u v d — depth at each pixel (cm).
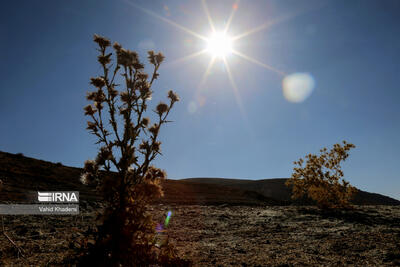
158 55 394
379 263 482
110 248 310
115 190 332
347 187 1650
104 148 346
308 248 616
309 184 1764
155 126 381
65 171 2686
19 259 479
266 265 482
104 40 372
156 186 336
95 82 357
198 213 1301
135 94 374
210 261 503
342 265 478
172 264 353
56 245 586
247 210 1512
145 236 345
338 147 1725
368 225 932
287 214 1302
